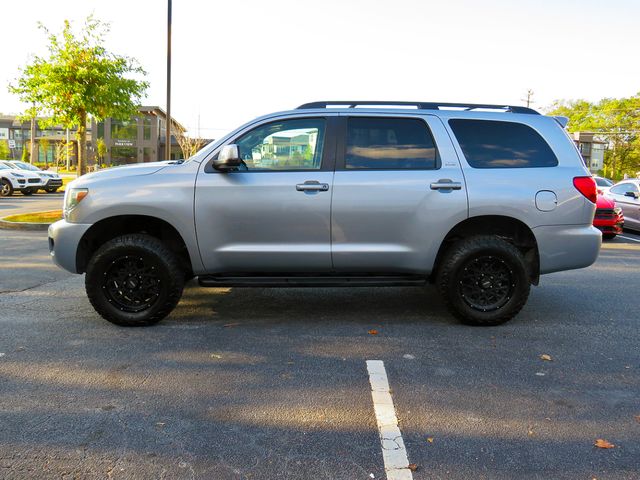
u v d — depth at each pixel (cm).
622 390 370
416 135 503
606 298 635
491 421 323
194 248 489
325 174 488
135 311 497
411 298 619
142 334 481
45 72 1512
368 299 613
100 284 489
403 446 294
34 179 2270
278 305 584
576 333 495
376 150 498
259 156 497
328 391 363
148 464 275
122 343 456
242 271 502
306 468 273
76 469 269
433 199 486
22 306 573
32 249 962
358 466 275
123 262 493
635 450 292
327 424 318
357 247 489
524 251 525
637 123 7631
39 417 323
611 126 8200
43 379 379
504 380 385
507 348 452
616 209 1230
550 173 498
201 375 389
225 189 483
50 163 6588
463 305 500
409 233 489
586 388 372
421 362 418
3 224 1263
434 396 357
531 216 491
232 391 362
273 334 484
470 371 400
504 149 506
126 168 511
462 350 446
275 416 328
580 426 318
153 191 483
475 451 290
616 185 1478
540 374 396
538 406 344
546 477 266
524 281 496
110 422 318
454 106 521
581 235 499
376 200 484
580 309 582
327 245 489
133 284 497
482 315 502
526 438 304
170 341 462
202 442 297
